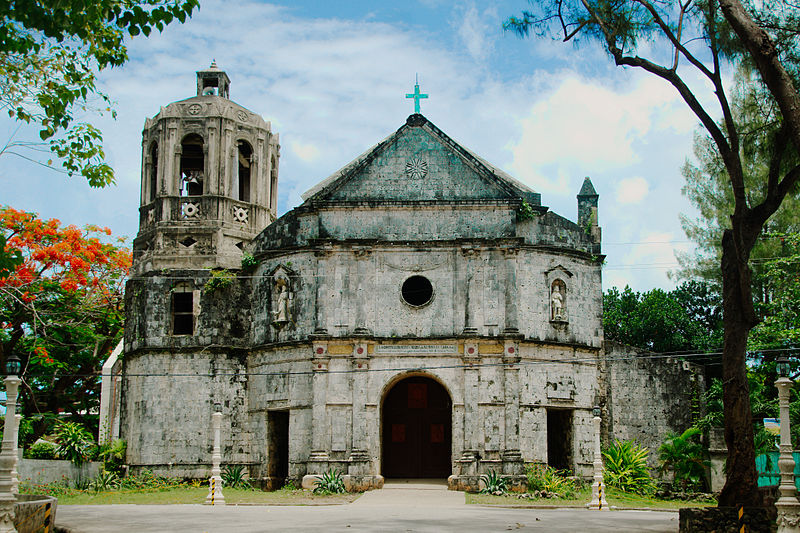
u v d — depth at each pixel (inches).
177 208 1697.8
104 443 1716.3
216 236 1683.1
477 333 1525.6
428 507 1268.5
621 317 2343.8
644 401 1679.4
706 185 1904.5
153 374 1624.0
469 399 1508.4
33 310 1453.0
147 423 1604.3
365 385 1525.6
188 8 749.9
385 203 1578.5
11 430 822.5
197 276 1662.2
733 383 940.0
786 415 878.4
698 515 898.1
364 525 993.5
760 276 1652.3
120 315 1918.1
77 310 1676.9
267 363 1622.8
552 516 1147.3
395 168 1604.3
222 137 1716.3
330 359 1535.4
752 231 944.9
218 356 1643.7
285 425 1651.1
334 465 1494.8
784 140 937.5
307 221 1625.2
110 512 1167.0
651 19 984.3
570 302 1628.9
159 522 1029.2
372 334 1545.3
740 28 828.0
